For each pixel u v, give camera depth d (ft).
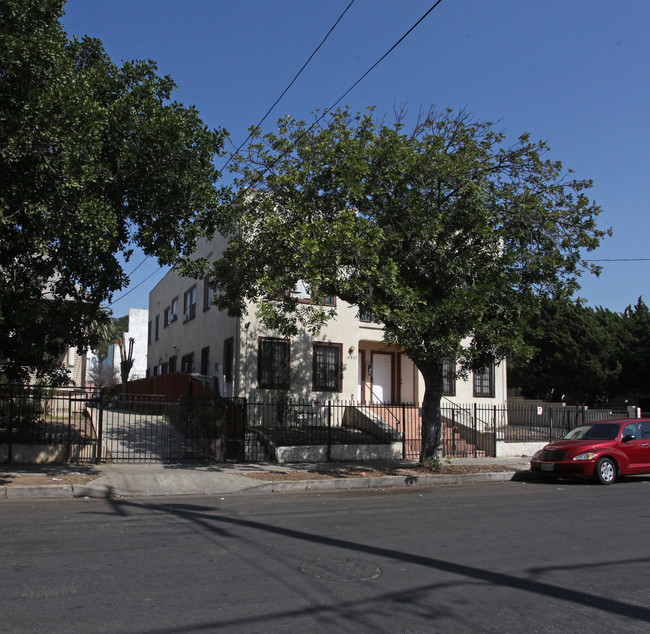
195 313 83.10
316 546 23.04
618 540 25.32
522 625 15.30
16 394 43.93
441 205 45.39
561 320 92.48
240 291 50.16
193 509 31.40
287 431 59.77
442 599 17.11
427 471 48.91
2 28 29.40
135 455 48.67
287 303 45.65
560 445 48.52
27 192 30.17
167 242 37.58
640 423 50.37
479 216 43.52
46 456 43.86
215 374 71.26
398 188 44.70
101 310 44.60
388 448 56.59
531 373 93.97
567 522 29.25
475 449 60.95
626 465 47.75
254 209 47.39
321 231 39.34
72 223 31.42
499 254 46.91
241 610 15.74
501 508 33.42
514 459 60.49
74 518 27.89
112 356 180.75
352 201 43.70
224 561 20.51
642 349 92.99
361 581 18.61
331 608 16.11
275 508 32.53
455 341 40.70
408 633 14.55
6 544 22.33
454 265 43.34
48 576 18.29
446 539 24.85
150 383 89.04
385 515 30.58
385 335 42.88
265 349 64.75
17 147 28.81
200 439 53.42
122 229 38.06
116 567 19.45
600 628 15.23
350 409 66.28
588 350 89.45
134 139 35.76
